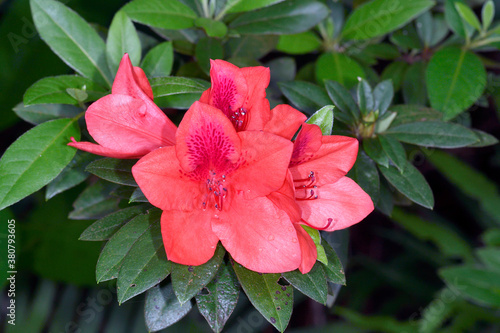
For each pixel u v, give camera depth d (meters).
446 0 0.31
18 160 0.25
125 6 0.28
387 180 0.29
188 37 0.30
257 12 0.30
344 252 0.28
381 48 0.32
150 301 0.24
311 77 0.33
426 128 0.28
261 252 0.22
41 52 0.33
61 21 0.28
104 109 0.23
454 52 0.30
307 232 0.23
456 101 0.29
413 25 0.33
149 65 0.28
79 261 0.34
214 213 0.22
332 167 0.23
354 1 0.33
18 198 0.25
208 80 0.30
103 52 0.28
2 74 0.33
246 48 0.31
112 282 0.29
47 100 0.26
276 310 0.23
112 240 0.24
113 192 0.26
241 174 0.22
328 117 0.24
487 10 0.31
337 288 0.28
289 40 0.32
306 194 0.24
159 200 0.21
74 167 0.27
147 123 0.23
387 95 0.28
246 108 0.23
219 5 0.30
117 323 0.34
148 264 0.23
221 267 0.24
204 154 0.22
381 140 0.27
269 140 0.21
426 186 0.27
